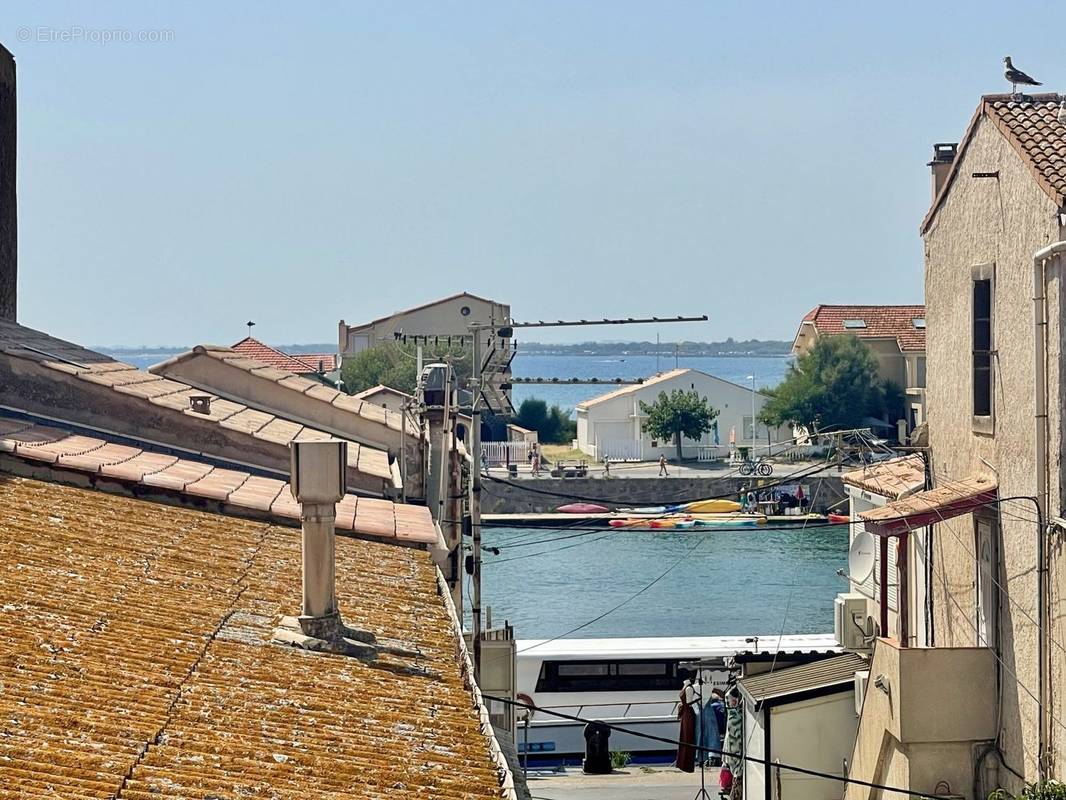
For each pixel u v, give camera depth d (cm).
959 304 3020
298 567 2292
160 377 3694
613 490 11156
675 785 4534
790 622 7300
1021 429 2683
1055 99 2858
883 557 3069
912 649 2795
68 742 1350
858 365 12188
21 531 2064
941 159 3353
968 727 2783
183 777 1330
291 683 1712
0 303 3597
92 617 1759
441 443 4116
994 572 2806
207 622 1877
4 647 1564
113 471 2486
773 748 3566
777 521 9594
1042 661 2566
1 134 3584
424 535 2717
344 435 3925
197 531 2369
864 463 4047
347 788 1412
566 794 4391
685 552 9475
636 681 5266
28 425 2817
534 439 14325
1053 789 2425
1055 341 2531
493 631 3788
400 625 2111
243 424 3359
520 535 10262
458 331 13712
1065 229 2489
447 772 1520
